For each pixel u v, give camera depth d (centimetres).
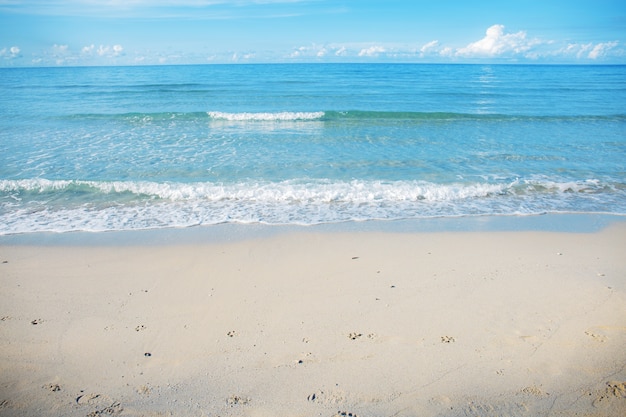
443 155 1301
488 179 1077
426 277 590
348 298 532
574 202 930
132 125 1803
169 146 1406
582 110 2302
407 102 2614
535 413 339
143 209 881
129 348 434
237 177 1075
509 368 394
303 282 577
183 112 2066
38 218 831
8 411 347
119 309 511
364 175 1095
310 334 454
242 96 2845
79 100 2648
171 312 503
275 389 371
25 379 388
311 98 2764
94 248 697
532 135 1620
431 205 911
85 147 1383
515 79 4906
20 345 438
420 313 494
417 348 427
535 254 671
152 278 593
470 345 430
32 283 579
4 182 995
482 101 2705
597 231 772
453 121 1944
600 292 542
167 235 752
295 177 1077
